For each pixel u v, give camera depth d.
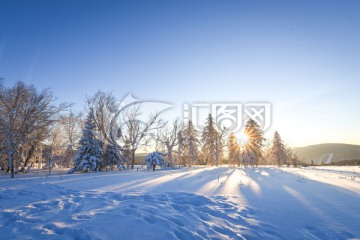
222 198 8.49
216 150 45.69
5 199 8.02
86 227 4.96
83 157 26.47
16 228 5.00
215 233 5.23
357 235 5.18
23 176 20.55
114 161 29.94
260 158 40.72
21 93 20.95
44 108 22.47
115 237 4.58
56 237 4.55
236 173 20.12
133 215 5.74
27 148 27.41
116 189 10.37
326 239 5.09
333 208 7.20
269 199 8.44
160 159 28.11
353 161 52.06
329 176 17.52
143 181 13.62
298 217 6.38
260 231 5.46
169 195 8.77
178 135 41.66
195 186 11.41
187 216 6.15
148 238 4.63
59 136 33.66
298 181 13.77
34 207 6.79
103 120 30.39
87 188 10.66
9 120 19.77
